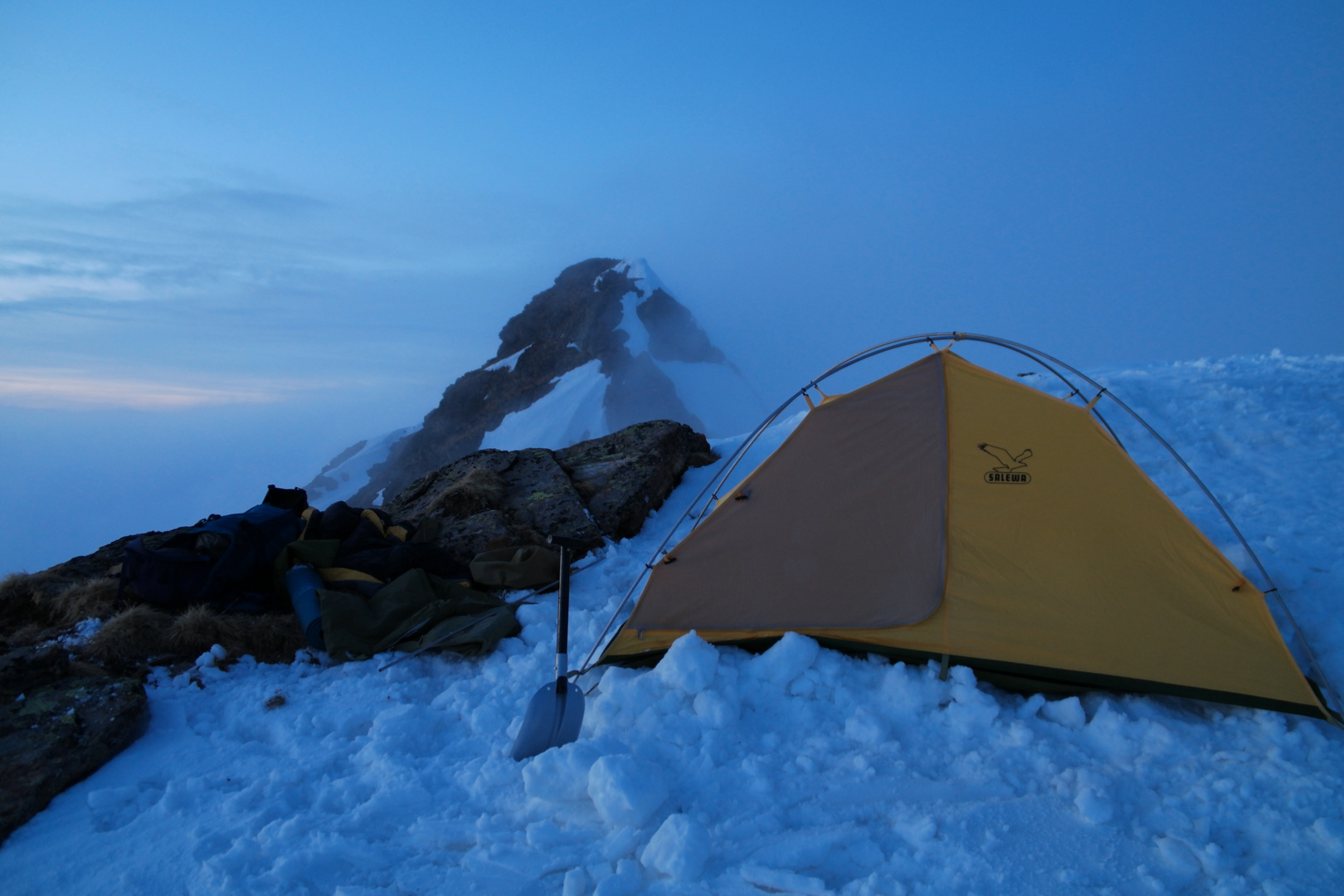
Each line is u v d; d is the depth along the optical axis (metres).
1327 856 2.89
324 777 4.01
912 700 4.13
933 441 4.71
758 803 3.48
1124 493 4.38
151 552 5.94
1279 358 10.47
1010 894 2.84
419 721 4.48
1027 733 3.81
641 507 8.31
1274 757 3.48
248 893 3.10
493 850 3.26
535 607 5.88
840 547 4.73
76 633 5.48
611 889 2.96
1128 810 3.26
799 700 4.25
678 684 4.22
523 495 8.41
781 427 10.67
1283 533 5.70
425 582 6.15
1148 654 4.09
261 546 6.28
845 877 3.03
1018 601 4.36
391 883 3.18
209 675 5.18
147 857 3.40
